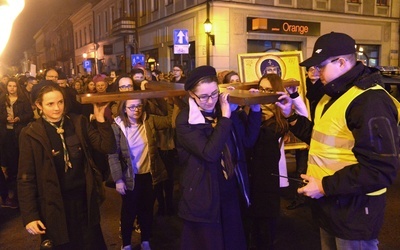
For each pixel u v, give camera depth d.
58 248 2.57
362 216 1.97
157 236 4.07
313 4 16.28
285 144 4.36
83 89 9.47
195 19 15.84
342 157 1.99
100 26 30.47
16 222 4.59
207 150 2.22
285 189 5.40
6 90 5.61
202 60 15.41
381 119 1.82
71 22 40.59
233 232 2.42
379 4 18.19
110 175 3.26
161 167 3.59
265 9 15.17
